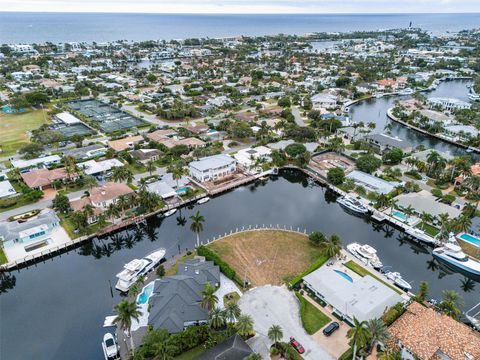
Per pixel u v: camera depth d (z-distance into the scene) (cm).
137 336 7512
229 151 18150
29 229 11138
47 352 7494
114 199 12656
